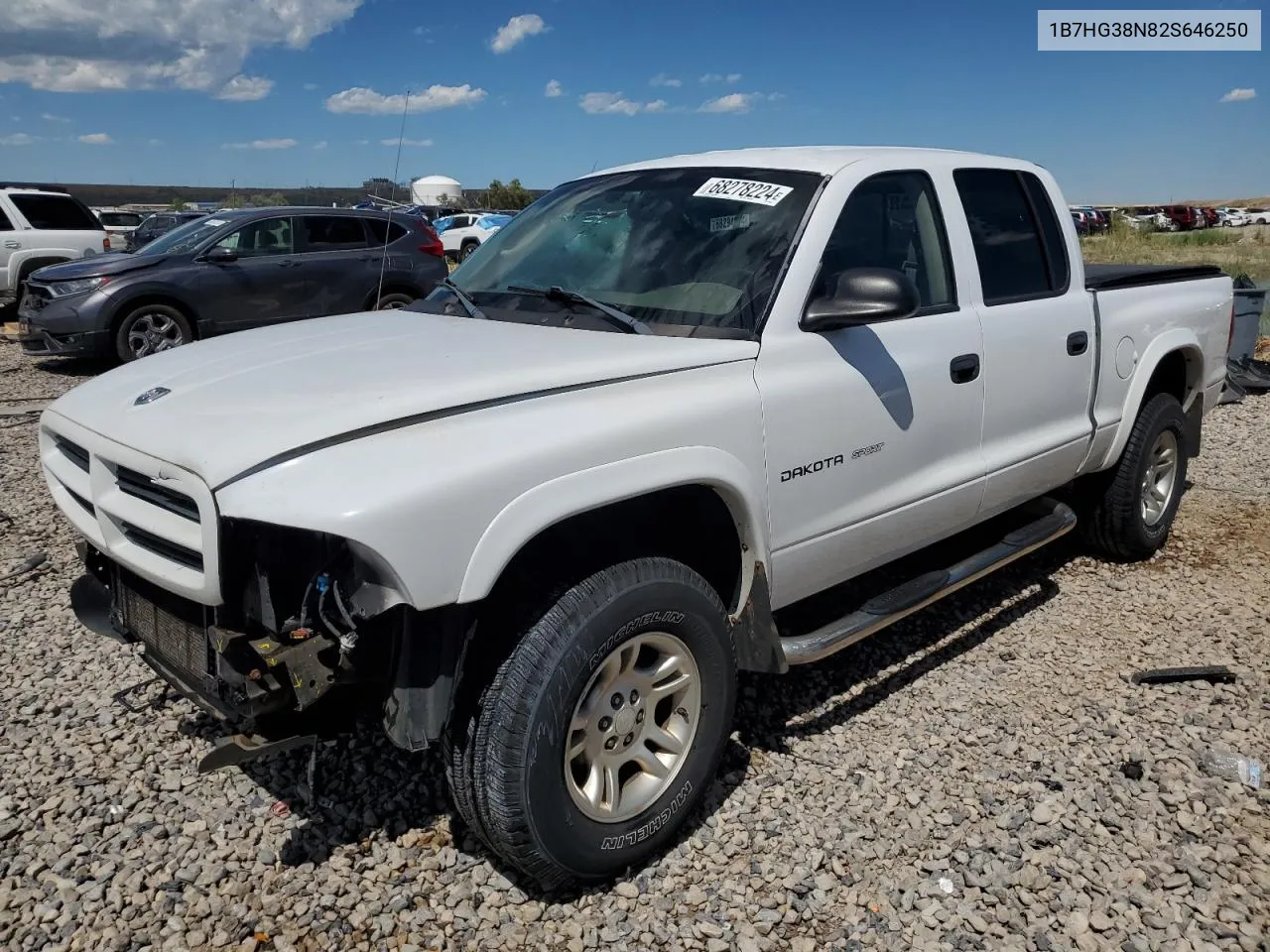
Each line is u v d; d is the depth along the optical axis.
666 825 2.84
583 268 3.55
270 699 2.37
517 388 2.55
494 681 2.48
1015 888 2.80
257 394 2.61
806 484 3.15
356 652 2.38
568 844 2.58
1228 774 3.34
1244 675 4.02
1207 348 5.31
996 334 3.89
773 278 3.16
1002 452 4.03
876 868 2.88
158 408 2.65
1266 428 8.16
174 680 2.71
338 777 3.23
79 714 3.58
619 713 2.71
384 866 2.84
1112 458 4.79
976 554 4.09
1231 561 5.29
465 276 3.90
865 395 3.31
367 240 11.87
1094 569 5.19
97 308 10.23
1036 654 4.23
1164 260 24.12
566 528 2.76
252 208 11.55
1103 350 4.53
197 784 3.19
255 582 2.35
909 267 3.65
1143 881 2.83
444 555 2.27
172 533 2.44
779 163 3.59
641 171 3.93
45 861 2.82
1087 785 3.27
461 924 2.63
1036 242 4.29
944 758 3.43
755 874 2.85
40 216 14.64
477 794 2.52
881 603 3.56
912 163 3.76
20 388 9.92
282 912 2.65
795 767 3.36
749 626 3.10
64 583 4.75
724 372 2.95
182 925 2.60
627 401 2.71
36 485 6.34
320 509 2.18
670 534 3.11
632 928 2.64
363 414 2.37
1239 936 2.62
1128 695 3.87
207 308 10.77
